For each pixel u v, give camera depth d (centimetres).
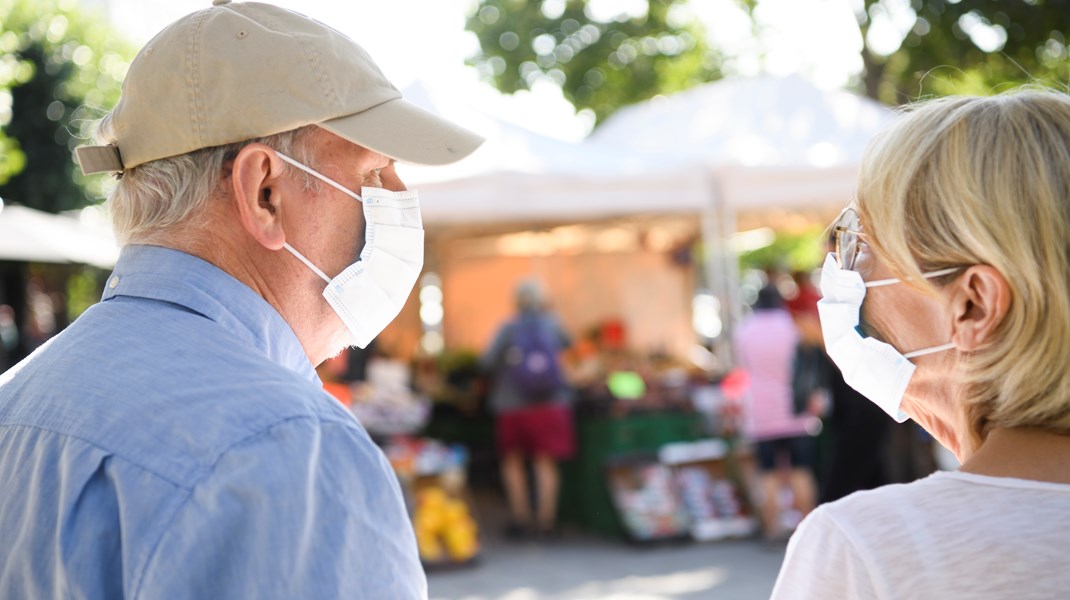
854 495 124
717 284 836
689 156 807
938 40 1340
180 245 141
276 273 146
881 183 129
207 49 140
